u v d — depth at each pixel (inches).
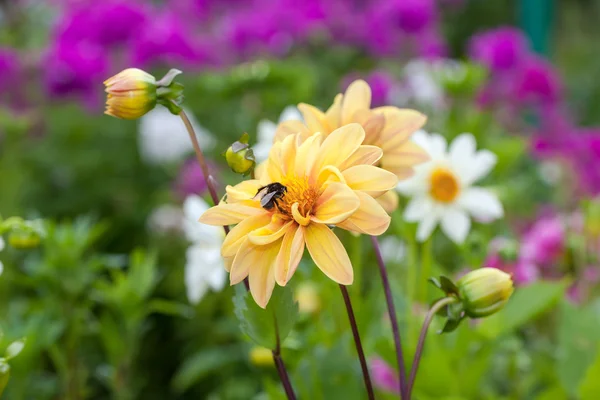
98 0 73.4
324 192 23.2
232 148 24.5
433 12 78.8
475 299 25.1
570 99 118.1
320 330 34.9
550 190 63.8
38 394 37.2
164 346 53.2
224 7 84.7
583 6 142.6
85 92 69.5
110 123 67.9
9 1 87.4
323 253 23.1
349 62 76.9
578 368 34.4
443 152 34.3
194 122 62.9
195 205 36.0
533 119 81.5
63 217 62.3
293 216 23.2
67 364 36.8
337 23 77.2
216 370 46.2
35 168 64.6
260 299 23.2
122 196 63.5
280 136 25.6
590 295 44.3
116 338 37.2
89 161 64.2
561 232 42.1
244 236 23.3
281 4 77.4
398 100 67.7
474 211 33.9
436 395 33.2
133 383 45.1
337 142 23.6
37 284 36.2
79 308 37.2
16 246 29.7
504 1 137.0
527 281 38.3
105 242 59.1
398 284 38.0
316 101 68.6
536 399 35.3
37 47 86.7
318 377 32.7
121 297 36.6
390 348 33.1
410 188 34.1
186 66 70.6
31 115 69.8
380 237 48.2
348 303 24.1
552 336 43.4
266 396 35.8
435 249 50.2
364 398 33.2
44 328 34.3
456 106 57.4
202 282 35.9
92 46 72.5
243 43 75.8
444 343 34.8
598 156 57.7
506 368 39.0
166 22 72.0
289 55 76.2
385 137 26.1
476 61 70.5
